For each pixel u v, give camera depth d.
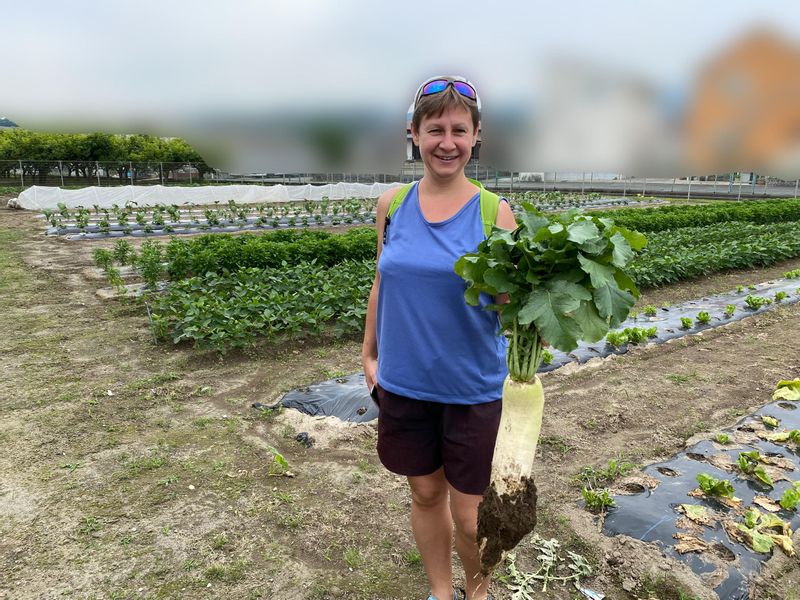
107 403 5.24
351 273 9.09
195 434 4.68
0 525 3.47
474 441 2.25
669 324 7.96
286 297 7.44
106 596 2.93
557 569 3.13
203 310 6.89
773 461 4.11
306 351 6.84
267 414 5.04
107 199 24.08
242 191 27.91
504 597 2.93
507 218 2.27
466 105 2.14
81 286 9.95
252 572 3.11
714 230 15.15
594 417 5.03
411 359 2.26
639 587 2.97
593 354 6.65
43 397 5.34
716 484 3.62
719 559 3.09
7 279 10.34
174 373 5.99
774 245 13.31
